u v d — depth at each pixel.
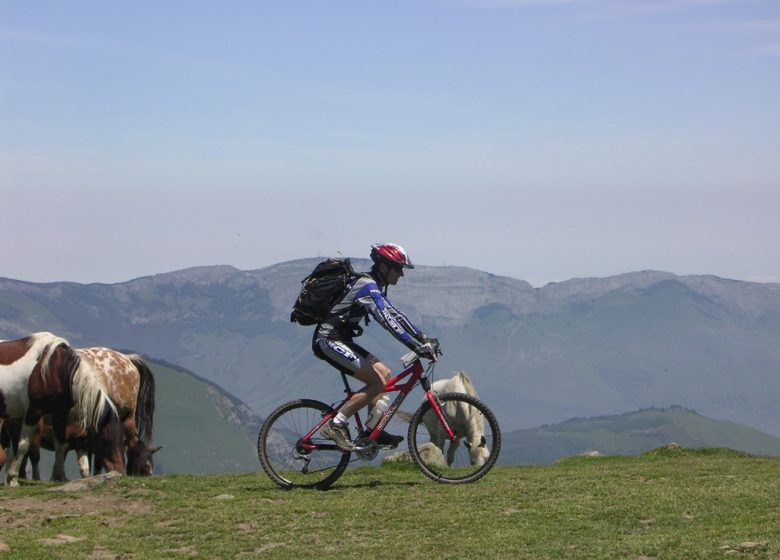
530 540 10.46
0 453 19.66
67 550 10.58
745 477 14.24
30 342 18.17
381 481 14.30
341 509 12.14
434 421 15.88
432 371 13.20
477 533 10.84
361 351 13.11
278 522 11.66
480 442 14.27
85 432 20.98
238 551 10.48
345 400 13.24
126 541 11.00
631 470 15.96
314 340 12.99
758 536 10.11
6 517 12.45
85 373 18.41
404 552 10.13
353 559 9.95
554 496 12.70
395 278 13.10
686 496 12.38
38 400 17.91
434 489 13.31
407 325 12.78
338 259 13.02
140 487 14.16
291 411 13.71
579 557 9.68
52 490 14.19
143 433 23.05
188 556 10.37
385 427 13.18
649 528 10.88
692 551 9.63
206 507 12.66
